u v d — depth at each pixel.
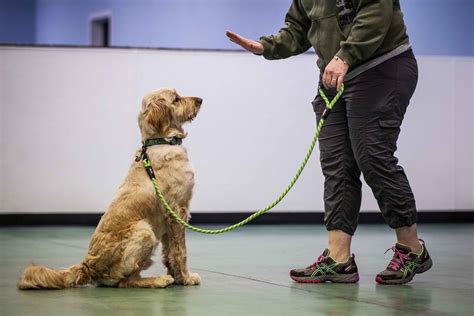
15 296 3.57
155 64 7.81
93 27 14.90
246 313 3.18
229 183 7.93
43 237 6.63
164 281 3.87
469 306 3.35
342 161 4.12
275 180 8.00
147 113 4.02
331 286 3.94
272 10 10.73
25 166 7.71
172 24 12.61
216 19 11.66
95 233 3.89
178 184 3.94
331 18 4.04
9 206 7.69
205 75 7.86
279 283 4.05
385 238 6.61
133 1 13.51
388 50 3.96
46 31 16.95
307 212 8.07
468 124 8.15
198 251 5.67
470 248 5.83
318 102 4.24
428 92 8.05
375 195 4.02
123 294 3.66
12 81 7.65
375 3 3.83
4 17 16.88
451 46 9.68
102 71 7.76
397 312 3.20
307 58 7.98
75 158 7.77
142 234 3.78
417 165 8.08
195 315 3.13
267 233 7.11
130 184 3.96
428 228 7.55
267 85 7.94
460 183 8.16
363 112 3.95
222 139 7.90
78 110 7.75
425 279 4.19
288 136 8.00
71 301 3.45
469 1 9.54
